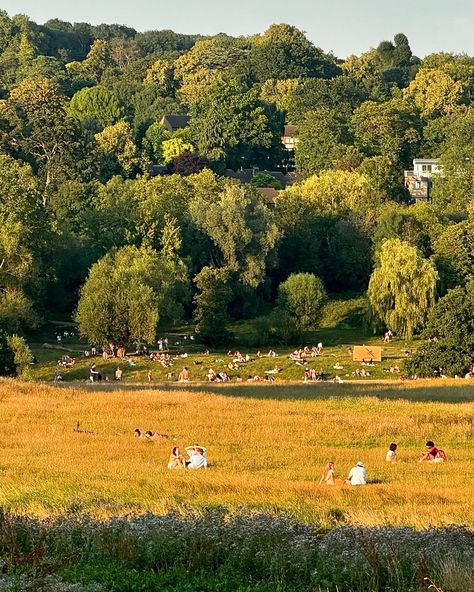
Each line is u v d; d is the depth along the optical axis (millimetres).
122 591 69312
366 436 156000
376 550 72312
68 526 80812
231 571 71875
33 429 161750
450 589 67312
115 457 139125
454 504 101625
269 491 109562
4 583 67750
